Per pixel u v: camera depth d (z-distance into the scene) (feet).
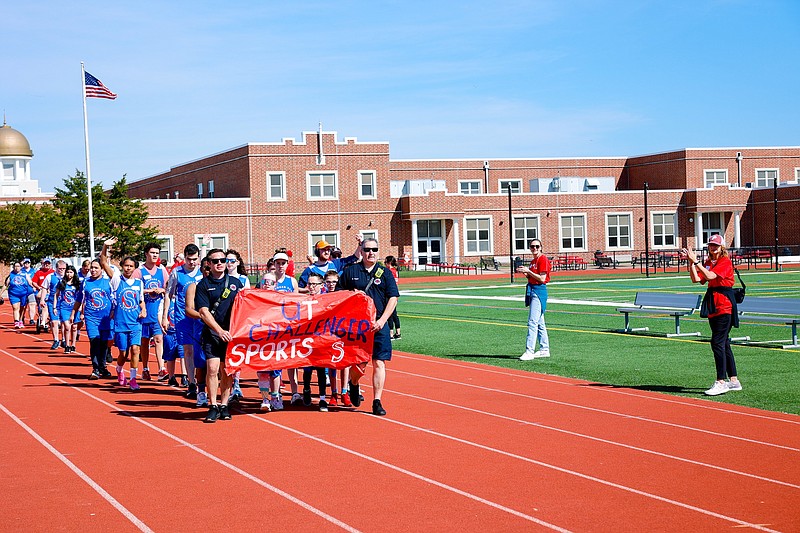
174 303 42.70
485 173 236.63
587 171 247.50
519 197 213.05
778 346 56.95
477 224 210.38
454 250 207.82
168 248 183.73
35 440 32.81
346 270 38.55
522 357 54.34
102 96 123.95
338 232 197.77
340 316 37.47
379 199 201.46
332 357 37.63
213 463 28.99
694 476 26.86
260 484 26.35
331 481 26.61
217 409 36.58
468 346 62.95
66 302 65.41
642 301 67.92
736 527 22.04
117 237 159.74
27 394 44.11
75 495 25.41
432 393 42.80
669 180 238.68
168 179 243.40
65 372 53.42
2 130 256.73
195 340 39.37
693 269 40.88
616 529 21.95
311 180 195.42
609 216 220.23
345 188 198.29
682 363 51.37
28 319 103.40
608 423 34.94
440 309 97.30
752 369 47.96
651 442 31.48
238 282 37.11
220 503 24.47
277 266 42.96
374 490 25.61
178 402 41.52
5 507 24.29
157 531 22.16
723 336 41.01
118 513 23.66
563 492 25.25
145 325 49.01
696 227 223.92
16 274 88.33
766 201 224.33
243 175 193.57
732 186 227.61
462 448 30.81
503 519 22.81
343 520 22.84
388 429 34.22
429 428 34.32
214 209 187.21
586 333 68.18
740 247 222.28
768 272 163.32
